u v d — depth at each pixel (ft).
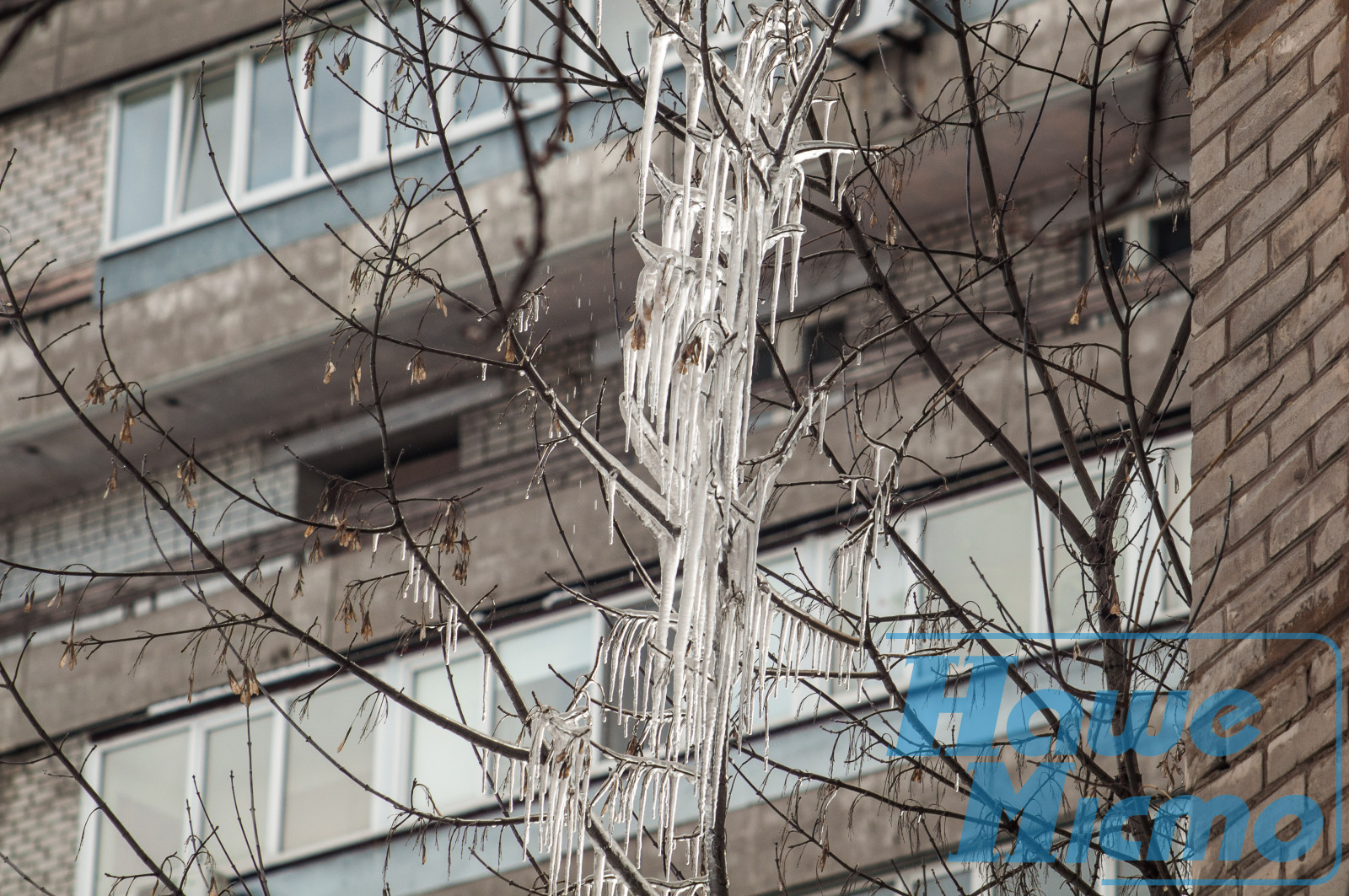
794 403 34.71
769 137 31.04
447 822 32.99
